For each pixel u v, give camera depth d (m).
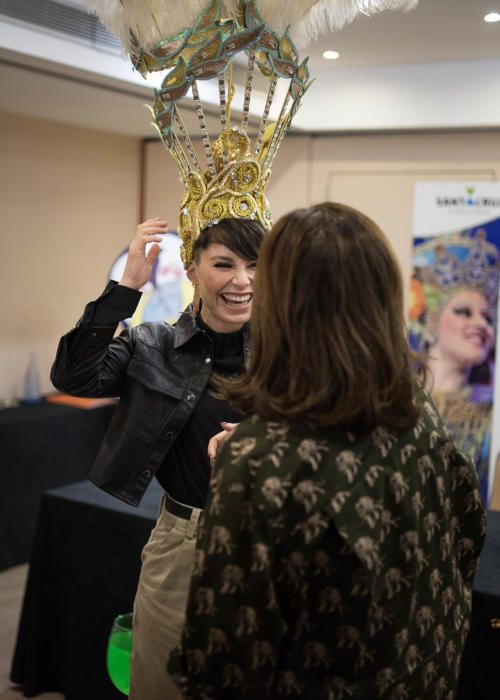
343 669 0.95
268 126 1.56
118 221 5.18
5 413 4.08
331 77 4.46
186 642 0.97
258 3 1.50
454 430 4.37
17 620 3.29
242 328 1.46
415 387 1.01
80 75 3.28
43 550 2.63
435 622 1.02
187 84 1.45
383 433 0.97
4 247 4.36
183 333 1.46
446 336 4.36
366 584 0.93
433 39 3.75
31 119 4.43
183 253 1.52
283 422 0.96
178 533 1.42
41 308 4.65
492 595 1.76
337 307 0.94
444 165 4.45
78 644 2.57
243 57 3.87
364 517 0.93
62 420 4.16
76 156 4.77
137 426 1.43
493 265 4.24
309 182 4.76
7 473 3.83
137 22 1.47
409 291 4.45
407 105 4.34
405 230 4.58
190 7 1.43
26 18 2.94
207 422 1.43
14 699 2.67
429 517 1.00
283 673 0.96
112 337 1.39
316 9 1.65
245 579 0.93
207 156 1.46
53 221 4.66
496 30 3.57
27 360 4.59
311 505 0.92
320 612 0.95
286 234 0.97
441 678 1.04
